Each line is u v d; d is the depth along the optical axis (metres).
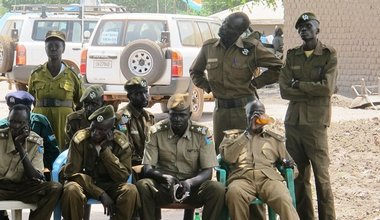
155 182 7.84
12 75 18.81
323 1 25.58
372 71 24.84
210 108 19.50
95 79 15.74
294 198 8.00
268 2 31.17
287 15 26.33
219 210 7.73
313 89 8.25
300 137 8.45
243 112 8.66
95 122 7.63
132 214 7.71
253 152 8.03
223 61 8.64
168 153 7.98
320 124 8.38
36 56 17.91
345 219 9.28
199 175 7.84
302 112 8.41
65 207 7.57
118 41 15.81
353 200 10.14
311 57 8.38
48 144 8.27
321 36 25.72
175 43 15.68
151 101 15.60
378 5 24.64
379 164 12.16
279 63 8.66
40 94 9.32
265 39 27.30
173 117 7.88
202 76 9.01
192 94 16.02
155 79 15.15
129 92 8.47
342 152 13.02
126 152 7.81
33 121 8.20
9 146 7.66
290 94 8.41
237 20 8.57
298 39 26.16
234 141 7.99
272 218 8.07
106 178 7.84
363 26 24.92
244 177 7.92
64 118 9.31
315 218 8.91
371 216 9.42
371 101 19.86
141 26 15.91
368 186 10.87
